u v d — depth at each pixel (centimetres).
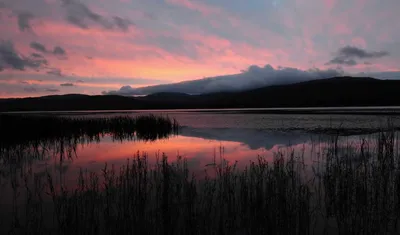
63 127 2164
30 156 1248
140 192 636
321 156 1105
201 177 837
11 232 503
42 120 2291
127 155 1255
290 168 766
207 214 557
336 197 631
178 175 829
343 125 2283
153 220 559
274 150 1284
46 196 700
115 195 681
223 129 2359
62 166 1039
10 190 749
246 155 1180
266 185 662
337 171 772
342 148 1247
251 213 573
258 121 3069
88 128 2253
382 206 584
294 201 576
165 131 2347
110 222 541
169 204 577
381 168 778
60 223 525
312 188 724
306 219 532
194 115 5184
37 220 529
